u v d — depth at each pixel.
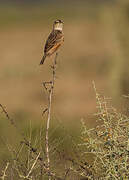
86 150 5.37
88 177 4.90
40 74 31.81
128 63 18.55
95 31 49.25
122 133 4.99
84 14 71.50
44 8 86.31
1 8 83.62
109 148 4.98
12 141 5.70
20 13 76.25
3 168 5.21
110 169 4.81
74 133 5.91
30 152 5.20
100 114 5.18
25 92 26.81
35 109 20.44
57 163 5.26
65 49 43.00
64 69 33.97
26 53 42.62
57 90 27.55
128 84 18.41
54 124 7.49
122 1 19.36
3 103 23.27
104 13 19.69
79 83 29.55
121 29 19.11
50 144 5.38
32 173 5.05
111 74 18.77
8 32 58.81
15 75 31.78
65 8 84.31
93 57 36.91
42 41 50.69
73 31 55.06
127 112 5.41
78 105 22.38
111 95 18.42
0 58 40.16
